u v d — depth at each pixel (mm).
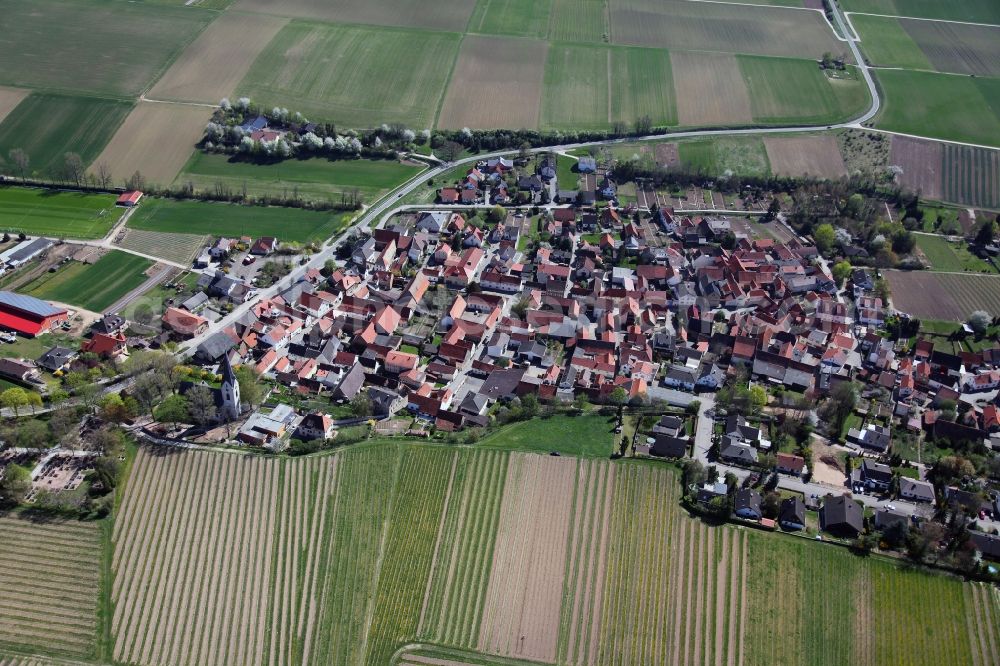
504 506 185000
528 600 168875
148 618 166500
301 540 179625
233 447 198750
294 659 160875
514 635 163750
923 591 168750
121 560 175000
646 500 185250
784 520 180625
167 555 176125
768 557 173875
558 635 163625
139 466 192625
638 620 165125
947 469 196375
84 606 167625
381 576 173500
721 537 177500
